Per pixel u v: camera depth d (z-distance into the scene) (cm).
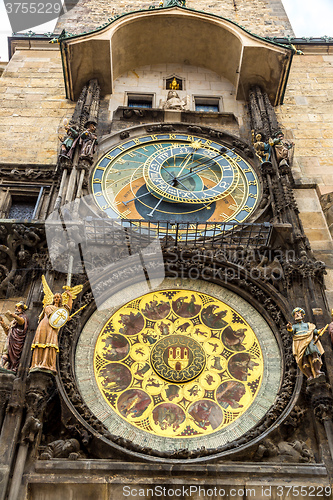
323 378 1073
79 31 2408
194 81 2012
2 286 1312
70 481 964
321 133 1867
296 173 1712
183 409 1113
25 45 2206
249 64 1900
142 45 2014
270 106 1814
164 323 1248
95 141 1641
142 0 2672
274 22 2558
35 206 1555
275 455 1030
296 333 1129
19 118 1856
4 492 938
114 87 1962
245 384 1148
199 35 1997
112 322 1241
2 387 1050
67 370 1116
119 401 1119
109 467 984
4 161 1702
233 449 1027
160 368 1171
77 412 1066
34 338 1102
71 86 1905
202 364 1179
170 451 1017
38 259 1327
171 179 1586
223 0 2741
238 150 1678
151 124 1736
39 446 1020
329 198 1602
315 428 1062
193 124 1742
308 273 1264
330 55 2247
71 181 1500
